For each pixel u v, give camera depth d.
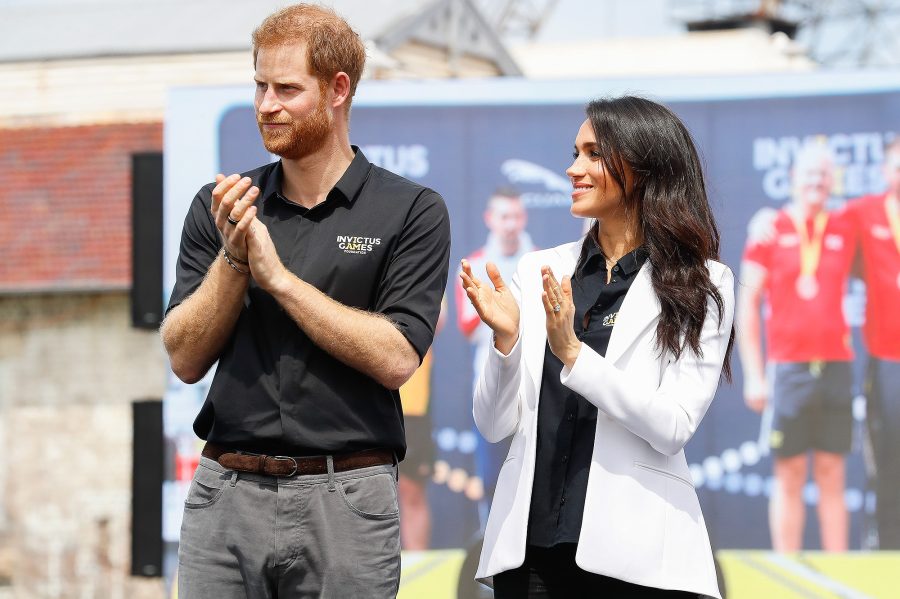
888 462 21.78
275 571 9.93
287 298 9.59
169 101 23.05
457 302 22.53
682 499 10.54
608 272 11.03
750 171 22.45
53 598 41.41
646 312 10.61
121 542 41.41
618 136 10.81
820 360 22.08
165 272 22.81
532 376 10.80
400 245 10.33
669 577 10.22
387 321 9.95
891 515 21.69
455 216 22.70
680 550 10.35
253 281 10.11
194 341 9.92
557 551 10.61
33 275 42.19
